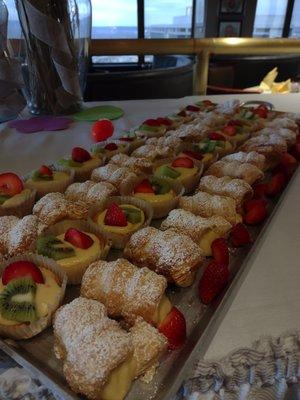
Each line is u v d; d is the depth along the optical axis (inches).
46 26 26.9
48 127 28.4
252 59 47.9
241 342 10.2
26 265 11.8
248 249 14.3
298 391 10.8
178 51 37.7
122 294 11.2
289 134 23.3
